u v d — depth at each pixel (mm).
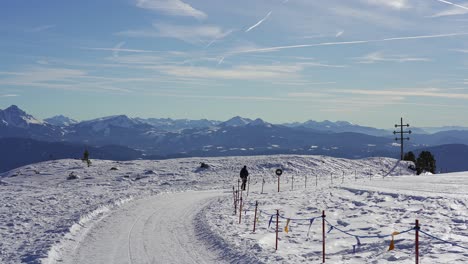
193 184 58000
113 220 26188
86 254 17766
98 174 71375
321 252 17203
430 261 14156
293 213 28328
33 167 84562
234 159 83188
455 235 17609
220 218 27047
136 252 18141
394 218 22906
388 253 15891
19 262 16281
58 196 41000
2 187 59625
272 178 62906
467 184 34656
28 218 27375
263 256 16500
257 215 28156
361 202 29547
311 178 61438
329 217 25703
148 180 63156
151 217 27672
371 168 75750
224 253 17797
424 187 34188
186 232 22672
